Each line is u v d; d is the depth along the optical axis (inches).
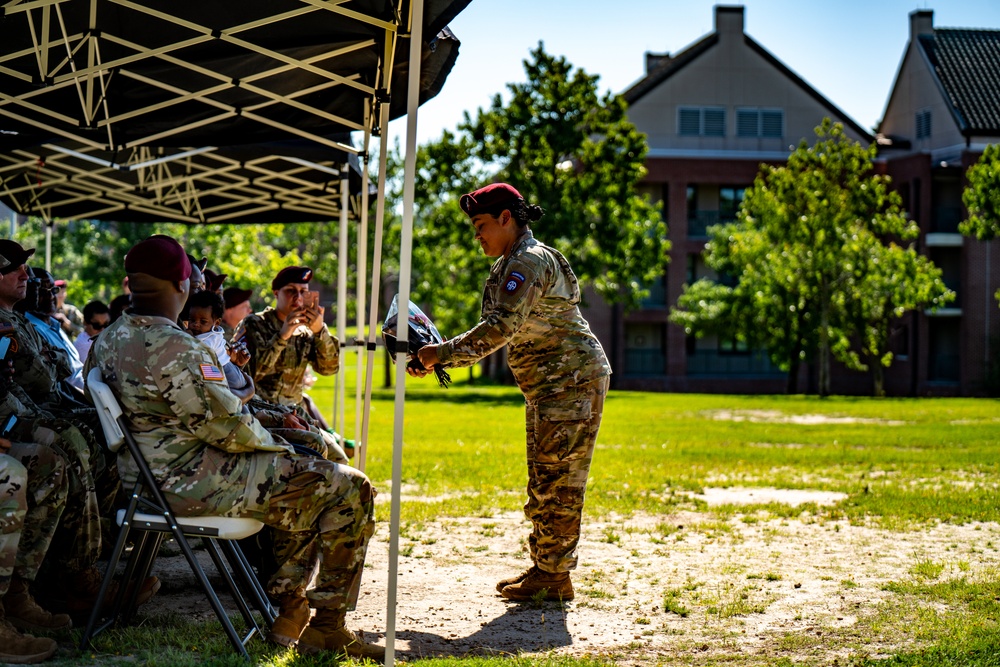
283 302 263.6
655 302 1857.8
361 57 241.6
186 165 408.5
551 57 1450.5
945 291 1541.6
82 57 244.8
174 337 170.7
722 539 296.8
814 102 1895.9
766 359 1883.6
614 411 1040.2
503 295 209.2
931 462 510.9
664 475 449.1
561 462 221.1
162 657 171.8
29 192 441.7
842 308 1549.0
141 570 192.7
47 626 188.5
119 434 168.9
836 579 244.5
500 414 994.7
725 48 1884.8
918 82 1855.3
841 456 541.3
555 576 224.1
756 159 1852.9
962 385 1705.2
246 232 1141.1
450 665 171.5
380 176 245.6
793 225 1520.7
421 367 208.5
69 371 241.1
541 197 1435.8
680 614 212.8
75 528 197.5
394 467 170.4
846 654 183.2
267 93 254.4
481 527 315.9
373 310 258.8
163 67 250.4
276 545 186.9
